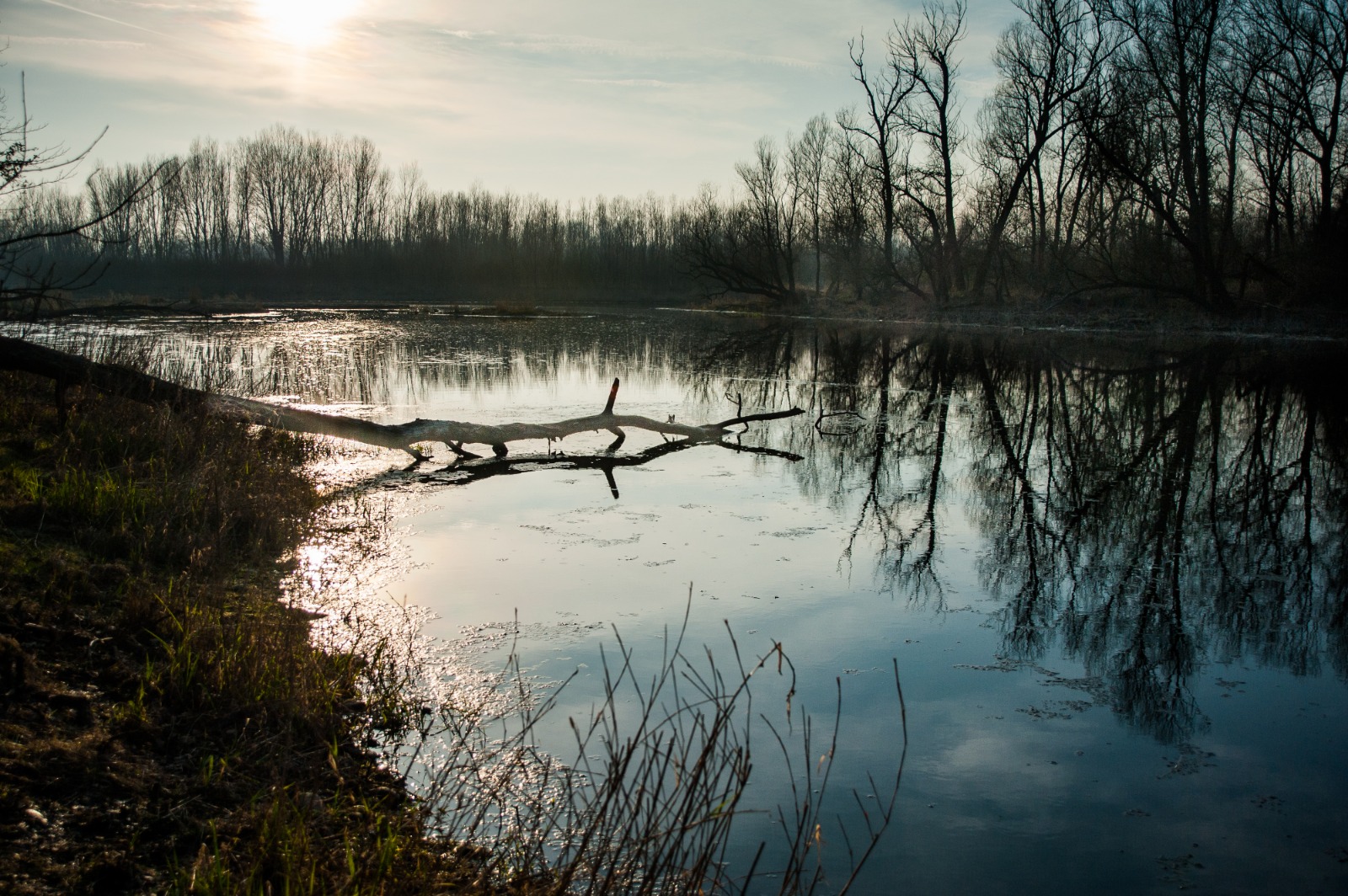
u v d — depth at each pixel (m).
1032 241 36.91
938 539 7.96
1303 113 27.50
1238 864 3.61
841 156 42.84
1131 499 9.40
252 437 9.66
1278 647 5.70
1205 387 17.36
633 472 10.55
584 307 51.53
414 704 4.60
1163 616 6.18
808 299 46.62
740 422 13.22
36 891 2.86
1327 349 23.44
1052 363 22.02
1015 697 4.98
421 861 3.26
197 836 3.29
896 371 20.62
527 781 3.94
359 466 10.35
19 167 7.73
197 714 4.11
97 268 55.00
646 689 4.89
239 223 74.19
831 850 3.62
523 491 9.44
